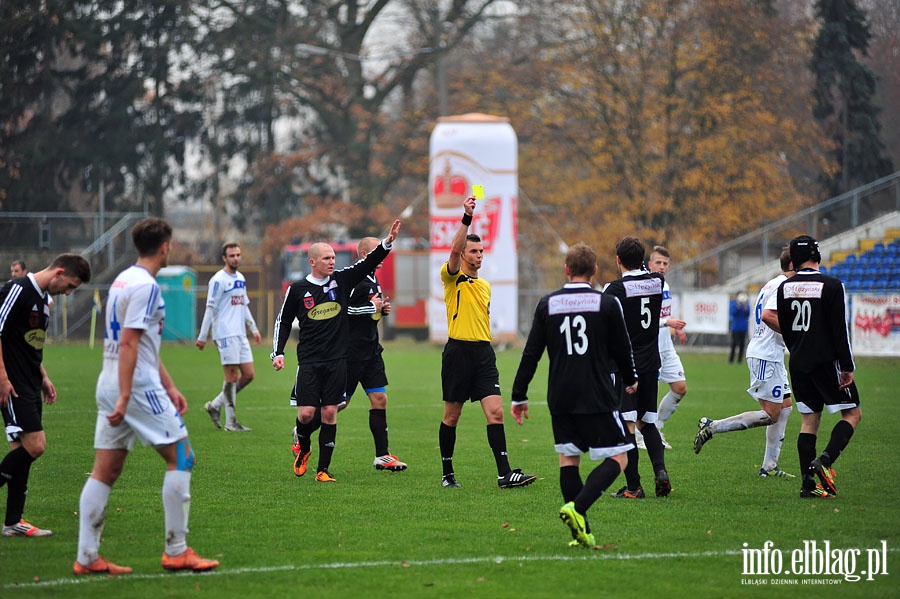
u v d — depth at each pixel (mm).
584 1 136625
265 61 150750
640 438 42531
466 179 110875
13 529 25969
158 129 156250
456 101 161500
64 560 23453
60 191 153125
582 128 149375
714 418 52875
